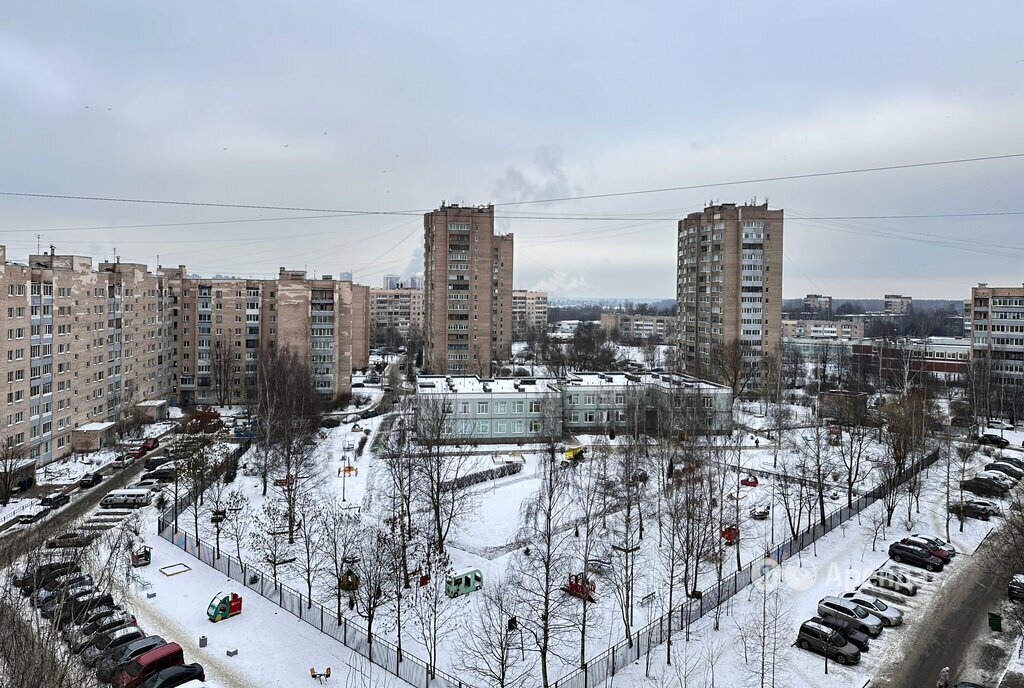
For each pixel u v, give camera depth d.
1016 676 43.72
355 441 113.38
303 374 129.38
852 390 149.25
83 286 113.00
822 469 84.06
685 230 176.00
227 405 151.38
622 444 98.25
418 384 121.38
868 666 47.53
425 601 57.03
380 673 47.47
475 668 45.38
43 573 48.84
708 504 66.31
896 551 65.38
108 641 46.81
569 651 50.03
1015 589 55.25
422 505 77.12
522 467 97.62
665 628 53.16
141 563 64.31
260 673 47.22
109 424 113.75
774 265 158.38
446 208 168.25
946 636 51.38
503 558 67.31
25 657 34.47
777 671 46.88
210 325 152.62
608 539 67.88
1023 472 90.44
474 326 170.00
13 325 93.19
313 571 59.75
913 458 83.06
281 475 90.88
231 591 59.69
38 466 98.56
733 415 116.81
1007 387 135.62
